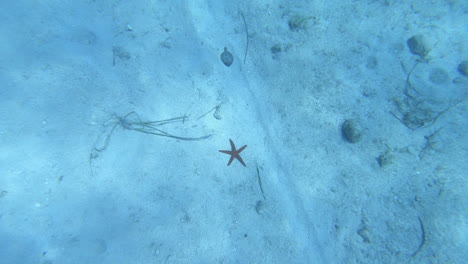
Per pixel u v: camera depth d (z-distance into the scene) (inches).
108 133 37.8
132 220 37.2
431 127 44.2
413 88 45.4
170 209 39.1
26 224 32.1
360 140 44.6
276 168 44.4
